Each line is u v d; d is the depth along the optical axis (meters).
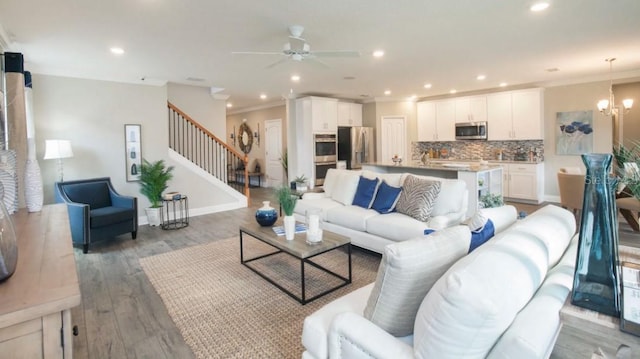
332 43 3.86
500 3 2.84
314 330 1.53
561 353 1.37
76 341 2.30
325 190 4.95
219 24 3.20
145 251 4.20
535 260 1.31
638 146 1.74
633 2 2.86
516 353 0.99
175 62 4.56
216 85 6.50
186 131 6.85
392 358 1.20
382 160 8.56
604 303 1.05
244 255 3.99
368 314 1.45
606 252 1.08
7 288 1.08
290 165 8.12
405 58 4.56
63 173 4.95
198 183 6.33
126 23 3.13
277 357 2.11
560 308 1.13
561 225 1.79
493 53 4.38
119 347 2.23
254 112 10.51
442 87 7.04
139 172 5.56
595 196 1.11
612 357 1.18
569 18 3.20
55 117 4.87
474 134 7.57
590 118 6.39
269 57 4.35
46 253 1.43
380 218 3.61
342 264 3.62
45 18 2.97
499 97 7.20
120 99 5.40
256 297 2.91
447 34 3.59
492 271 1.11
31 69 4.64
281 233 3.26
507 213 2.19
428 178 3.80
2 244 1.14
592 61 4.97
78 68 4.80
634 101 6.25
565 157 6.73
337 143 8.11
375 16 3.07
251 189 9.68
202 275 3.41
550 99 6.82
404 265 1.30
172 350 2.20
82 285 3.21
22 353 0.98
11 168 2.21
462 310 1.00
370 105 8.68
